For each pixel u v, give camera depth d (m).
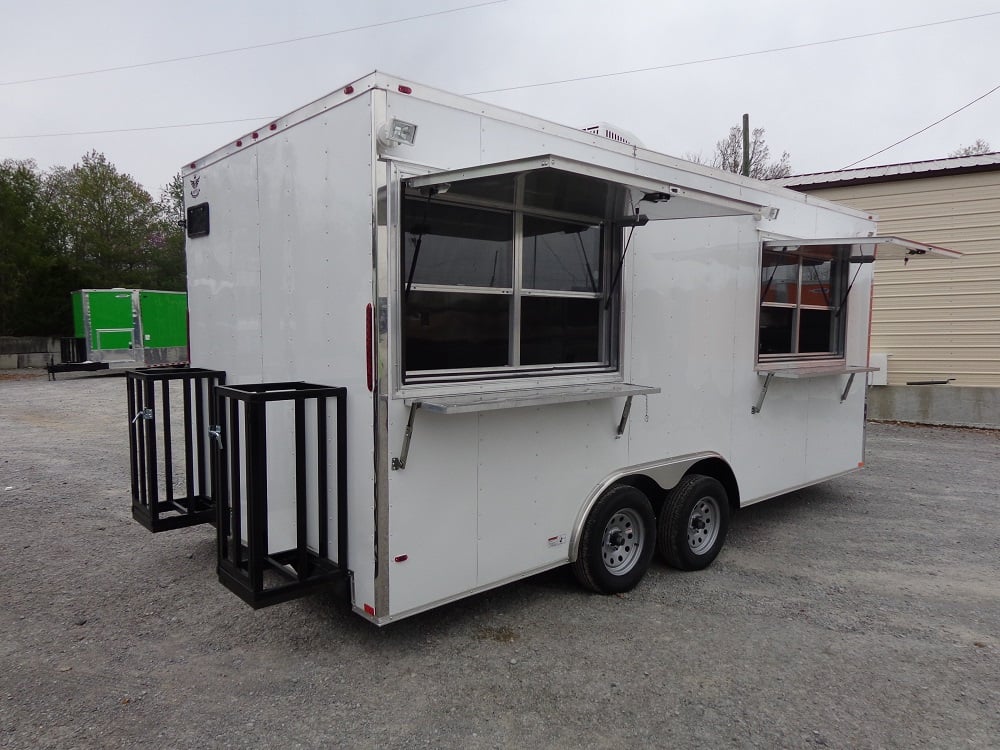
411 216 2.89
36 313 22.70
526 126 3.27
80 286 23.89
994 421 10.23
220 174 3.80
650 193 3.06
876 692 2.88
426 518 2.95
